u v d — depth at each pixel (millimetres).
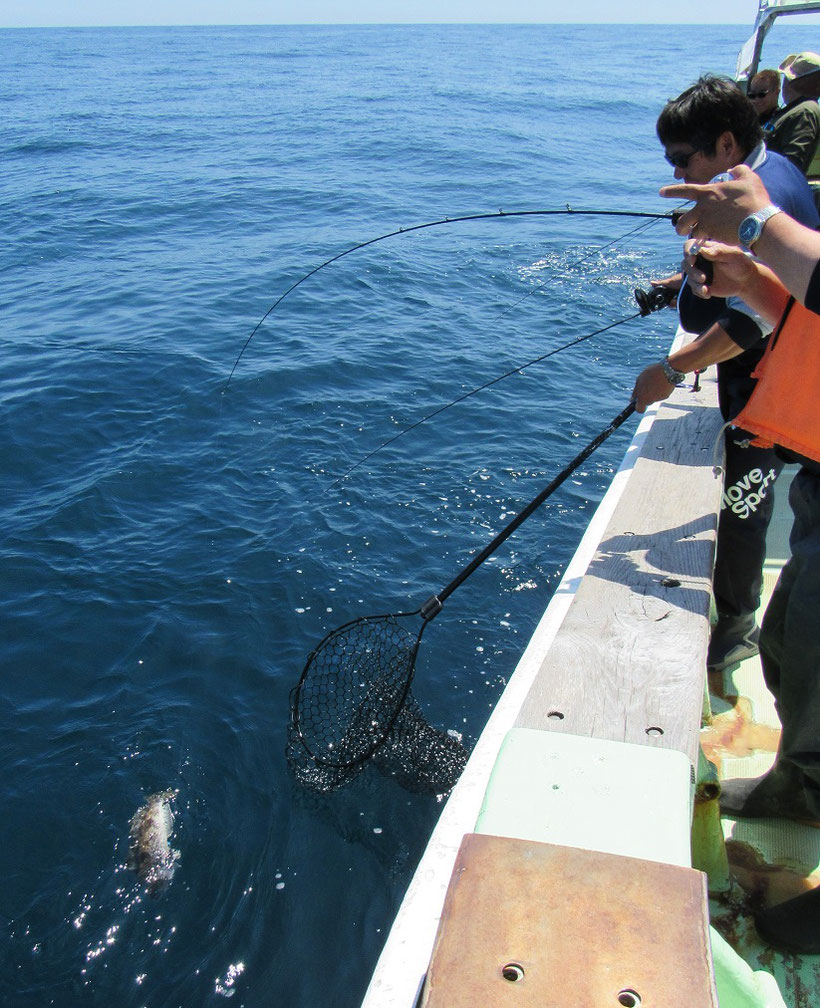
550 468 7934
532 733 1599
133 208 19000
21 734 5023
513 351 10742
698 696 1843
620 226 17859
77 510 7168
